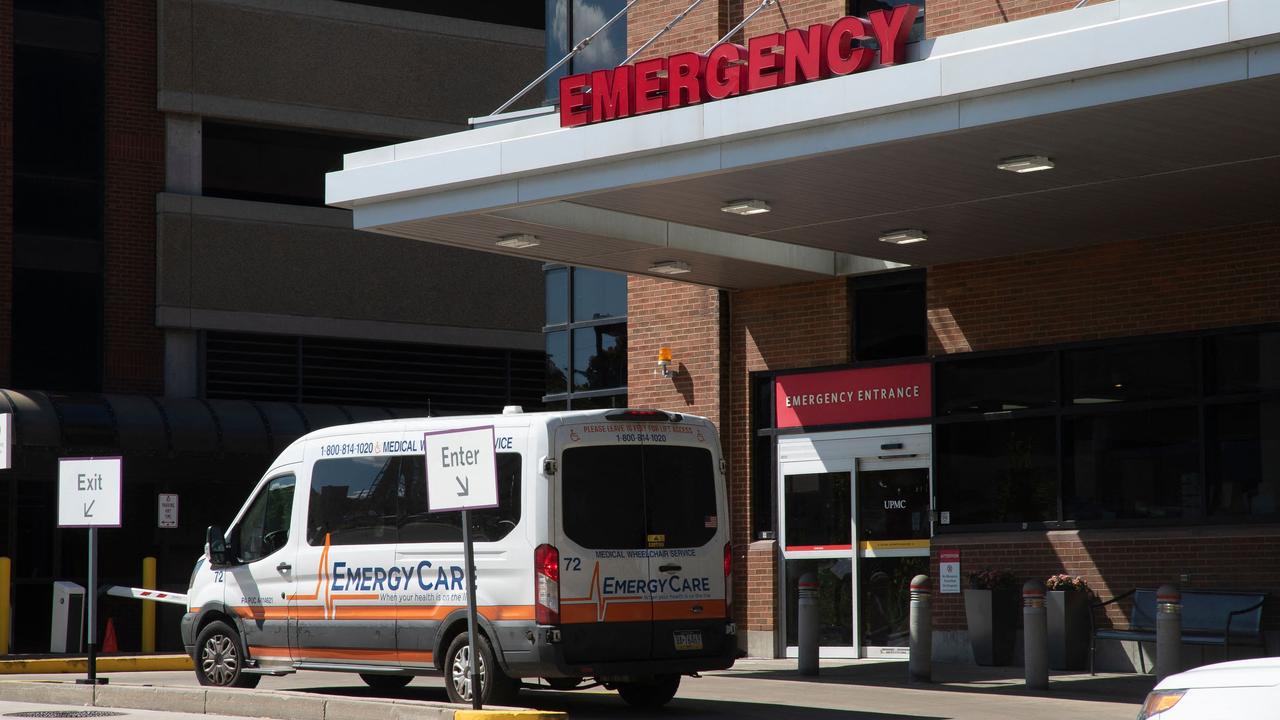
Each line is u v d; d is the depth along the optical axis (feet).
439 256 113.39
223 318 104.88
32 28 100.58
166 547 99.50
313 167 110.42
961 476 63.31
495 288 115.44
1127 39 41.24
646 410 45.60
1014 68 43.09
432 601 45.06
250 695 44.29
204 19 105.70
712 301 71.20
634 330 73.82
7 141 98.37
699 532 45.91
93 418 93.04
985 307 63.31
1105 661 58.29
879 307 67.21
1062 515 60.39
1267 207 54.39
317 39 109.29
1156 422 58.70
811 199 53.67
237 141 107.96
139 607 97.71
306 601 48.32
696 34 69.62
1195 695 22.97
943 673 58.49
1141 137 45.55
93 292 101.81
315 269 108.68
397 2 112.47
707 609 45.57
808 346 68.33
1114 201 53.62
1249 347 56.90
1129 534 58.34
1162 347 58.90
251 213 106.63
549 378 81.15
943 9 62.18
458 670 44.06
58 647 77.20
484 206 55.01
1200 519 57.06
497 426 44.62
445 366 114.01
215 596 50.96
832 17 65.31
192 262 104.37
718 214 56.39
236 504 103.24
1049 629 58.59
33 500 93.97
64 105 101.76
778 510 68.74
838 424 67.00
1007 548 61.21
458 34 114.11
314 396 108.58
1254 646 54.03
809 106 46.98
